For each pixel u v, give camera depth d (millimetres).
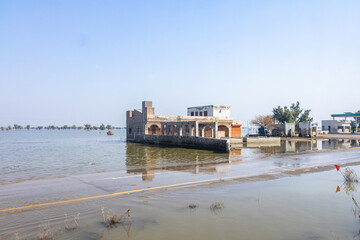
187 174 14852
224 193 10406
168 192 10664
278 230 6895
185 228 7047
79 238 6500
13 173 17547
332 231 6816
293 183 12094
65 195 10656
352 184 11867
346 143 40844
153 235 6637
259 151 29406
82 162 23078
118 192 10875
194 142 34594
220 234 6668
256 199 9562
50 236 6566
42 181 13984
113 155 28641
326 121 79500
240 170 15953
